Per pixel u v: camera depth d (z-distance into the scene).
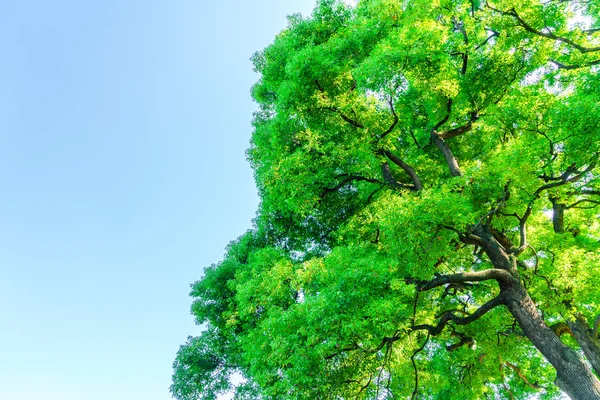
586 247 10.95
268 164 13.20
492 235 10.57
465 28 11.38
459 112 11.83
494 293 11.65
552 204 12.36
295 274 9.55
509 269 9.53
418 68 9.27
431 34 8.91
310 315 7.48
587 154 7.86
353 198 13.80
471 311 14.00
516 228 12.59
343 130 11.16
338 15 13.16
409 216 7.91
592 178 10.24
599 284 8.63
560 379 8.20
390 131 10.70
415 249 8.59
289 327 8.16
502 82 10.82
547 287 9.41
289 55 12.49
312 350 7.54
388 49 8.84
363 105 10.48
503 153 8.69
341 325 7.45
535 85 10.09
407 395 13.47
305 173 11.09
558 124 8.01
